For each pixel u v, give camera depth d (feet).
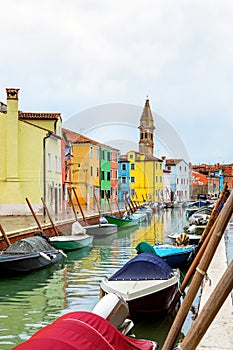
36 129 120.57
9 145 117.80
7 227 79.97
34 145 120.47
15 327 34.04
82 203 171.32
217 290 11.67
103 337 17.13
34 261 54.85
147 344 20.84
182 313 15.65
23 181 119.34
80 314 18.66
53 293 45.01
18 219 102.01
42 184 120.37
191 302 15.60
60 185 136.98
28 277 53.47
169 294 34.81
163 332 32.27
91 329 17.16
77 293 44.91
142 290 33.86
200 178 291.38
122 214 155.94
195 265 36.09
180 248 59.11
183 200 269.23
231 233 92.68
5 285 48.96
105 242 92.84
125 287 35.09
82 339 16.25
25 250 56.24
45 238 67.72
